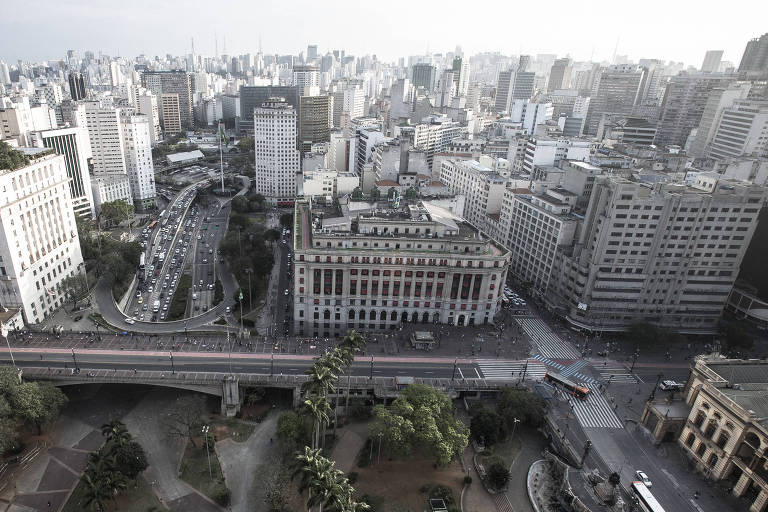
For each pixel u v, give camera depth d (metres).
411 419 136.00
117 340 176.88
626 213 195.00
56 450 142.75
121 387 170.25
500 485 132.00
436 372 171.00
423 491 132.00
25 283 183.75
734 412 131.00
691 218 196.38
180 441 148.12
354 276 192.38
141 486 132.25
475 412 150.38
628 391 172.88
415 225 199.62
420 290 197.75
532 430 158.12
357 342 145.00
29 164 190.12
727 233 199.25
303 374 161.75
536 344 196.38
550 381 171.12
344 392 158.75
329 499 100.56
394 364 173.25
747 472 128.00
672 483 136.50
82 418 155.50
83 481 128.00
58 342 172.25
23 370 152.12
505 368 177.88
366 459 140.75
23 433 146.75
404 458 142.62
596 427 155.50
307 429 144.00
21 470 135.12
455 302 199.88
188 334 185.62
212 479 135.25
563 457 145.00
